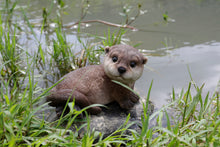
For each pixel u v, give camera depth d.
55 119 3.79
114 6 8.52
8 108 3.28
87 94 3.85
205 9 7.99
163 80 4.85
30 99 3.51
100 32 6.79
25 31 6.95
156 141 3.02
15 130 3.13
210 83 4.66
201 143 3.01
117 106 4.15
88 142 2.93
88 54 5.48
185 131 3.43
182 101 4.12
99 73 3.96
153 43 6.20
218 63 5.25
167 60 5.52
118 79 3.78
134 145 3.15
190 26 6.92
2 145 2.84
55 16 7.79
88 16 7.76
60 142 3.09
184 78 4.86
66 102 3.63
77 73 3.99
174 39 6.33
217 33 6.46
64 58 5.46
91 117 3.82
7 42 5.50
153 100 4.36
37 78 5.05
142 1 8.91
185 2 8.71
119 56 3.73
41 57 5.37
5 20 7.42
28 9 8.27
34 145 3.13
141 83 4.81
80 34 6.69
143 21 7.36
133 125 3.77
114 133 3.38
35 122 3.37
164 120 3.88
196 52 5.73
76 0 9.12
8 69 5.26
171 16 7.57
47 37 6.71
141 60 3.82
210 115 3.66
